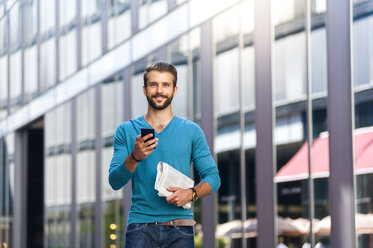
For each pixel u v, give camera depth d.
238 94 11.87
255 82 11.38
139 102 16.12
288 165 10.50
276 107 10.86
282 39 10.74
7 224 28.28
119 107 17.28
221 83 12.41
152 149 3.51
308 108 10.07
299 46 10.31
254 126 11.39
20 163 27.36
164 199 3.70
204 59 13.01
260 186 11.17
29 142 27.61
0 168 29.41
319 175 9.78
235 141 11.91
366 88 8.93
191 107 13.38
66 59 21.66
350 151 9.21
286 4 10.65
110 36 18.05
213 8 12.77
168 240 3.68
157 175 3.58
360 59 9.06
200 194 3.67
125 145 3.82
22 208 27.41
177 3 14.19
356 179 9.07
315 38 9.96
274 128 10.89
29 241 27.34
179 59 13.96
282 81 10.71
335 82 9.52
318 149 9.83
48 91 23.41
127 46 16.86
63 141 21.80
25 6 26.19
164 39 14.71
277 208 10.75
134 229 3.69
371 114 8.81
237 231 11.75
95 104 19.02
